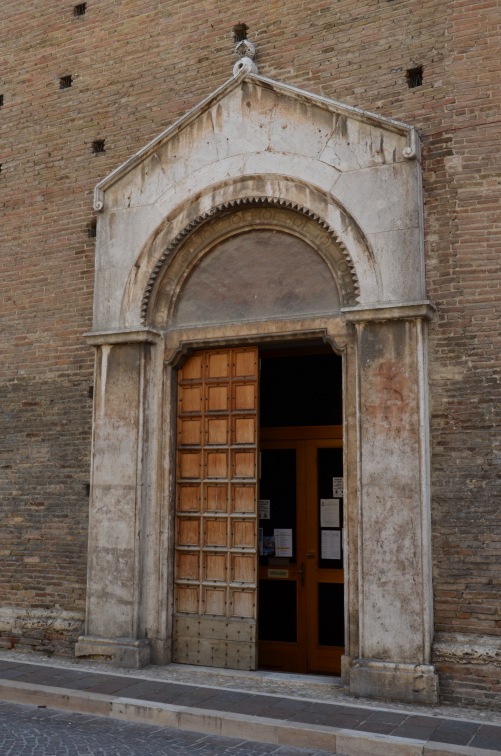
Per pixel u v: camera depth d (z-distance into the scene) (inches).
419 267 326.3
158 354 382.6
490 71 331.9
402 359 323.3
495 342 316.8
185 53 404.8
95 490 378.9
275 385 421.4
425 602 306.2
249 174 364.5
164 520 369.7
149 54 414.6
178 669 354.0
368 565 317.7
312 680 334.0
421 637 305.6
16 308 433.1
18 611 401.1
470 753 244.8
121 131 416.8
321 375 412.2
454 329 323.6
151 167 389.1
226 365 376.8
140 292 383.2
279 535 401.1
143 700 302.8
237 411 370.3
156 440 376.5
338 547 387.5
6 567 412.5
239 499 363.9
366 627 315.3
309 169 352.5
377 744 256.7
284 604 394.9
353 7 364.8
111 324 387.9
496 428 312.3
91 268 414.6
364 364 329.7
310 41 372.8
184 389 384.5
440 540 315.0
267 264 370.6
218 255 381.1
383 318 326.3
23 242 436.8
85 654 366.6
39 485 410.9
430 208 334.3
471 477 313.7
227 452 369.7
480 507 310.8
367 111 341.7
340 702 302.7
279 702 301.9
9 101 454.9
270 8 385.1
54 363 417.1
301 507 398.9
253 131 366.6
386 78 352.2
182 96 402.3
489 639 301.4
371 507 320.2
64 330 417.1
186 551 370.9
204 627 362.0
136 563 364.5
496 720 280.7
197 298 383.6
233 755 258.8
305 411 410.9
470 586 308.3
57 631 386.0
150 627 365.4
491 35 333.7
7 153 450.0
